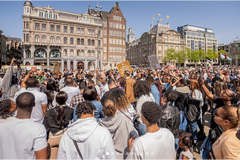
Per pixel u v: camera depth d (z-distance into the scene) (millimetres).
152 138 2100
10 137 2051
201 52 84750
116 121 2918
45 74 11000
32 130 2104
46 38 46219
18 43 75438
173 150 2266
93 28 53469
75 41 50438
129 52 107438
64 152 2162
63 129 3320
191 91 5012
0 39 55906
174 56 76688
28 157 2080
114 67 60125
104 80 6871
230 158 1979
